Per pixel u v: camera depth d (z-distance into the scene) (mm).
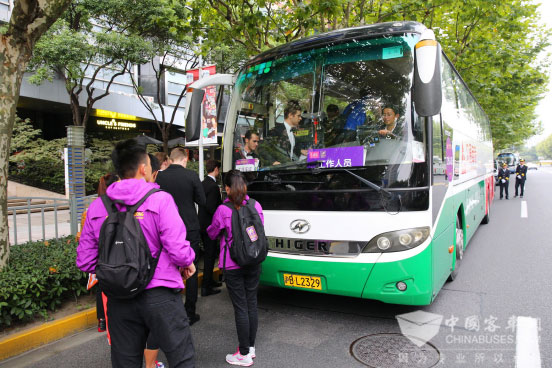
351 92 4039
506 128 20734
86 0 12430
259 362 3352
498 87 13156
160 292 2217
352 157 3801
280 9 8984
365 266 3639
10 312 3756
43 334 3826
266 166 4320
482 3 9570
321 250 3836
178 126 24828
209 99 6188
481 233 9188
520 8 10203
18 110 20500
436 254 3924
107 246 2098
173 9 11930
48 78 14500
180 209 4121
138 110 21656
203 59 14422
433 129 3908
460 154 5746
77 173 10055
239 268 3279
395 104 3818
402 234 3572
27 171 16047
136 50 12883
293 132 4223
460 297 4812
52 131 22172
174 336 2238
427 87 3369
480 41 11414
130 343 2250
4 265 4062
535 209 13273
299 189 3980
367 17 10453
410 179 3623
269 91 4504
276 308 4660
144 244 2139
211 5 7980
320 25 7781
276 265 4062
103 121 22078
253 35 7816
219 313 4594
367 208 3672
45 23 4020
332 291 3812
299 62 4391
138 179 2303
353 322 4164
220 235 3424
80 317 4156
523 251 7145
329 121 4074
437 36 10875
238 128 4699
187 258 2225
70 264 4387
